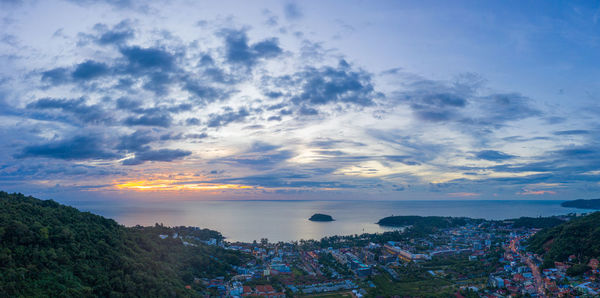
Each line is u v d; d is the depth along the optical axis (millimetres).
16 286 138250
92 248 186250
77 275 163500
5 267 144750
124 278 177250
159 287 184750
